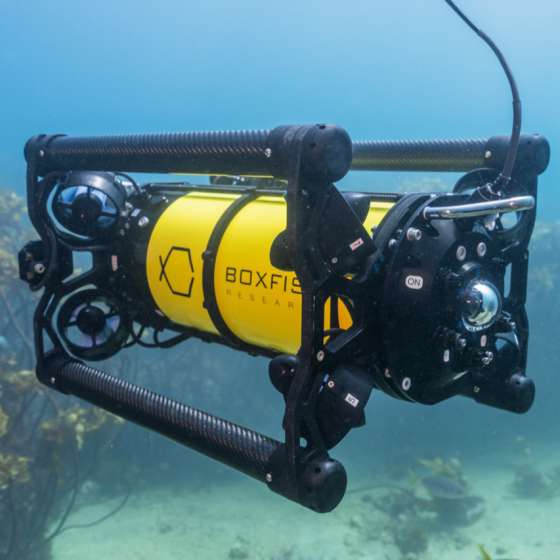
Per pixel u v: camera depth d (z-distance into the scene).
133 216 2.97
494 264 2.32
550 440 14.84
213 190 2.90
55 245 3.01
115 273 3.10
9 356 9.44
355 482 12.68
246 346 2.81
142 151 2.39
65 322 3.13
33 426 10.42
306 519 11.08
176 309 2.88
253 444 2.04
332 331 2.11
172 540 10.19
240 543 9.95
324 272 1.91
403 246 2.02
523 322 2.53
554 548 9.93
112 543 9.95
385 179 27.44
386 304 2.01
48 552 8.99
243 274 2.46
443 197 2.12
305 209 1.85
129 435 12.29
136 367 11.87
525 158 2.49
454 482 10.44
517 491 12.19
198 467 12.56
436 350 2.13
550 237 17.48
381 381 2.20
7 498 8.52
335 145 1.80
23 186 27.53
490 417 15.32
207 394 13.88
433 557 9.84
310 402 1.91
